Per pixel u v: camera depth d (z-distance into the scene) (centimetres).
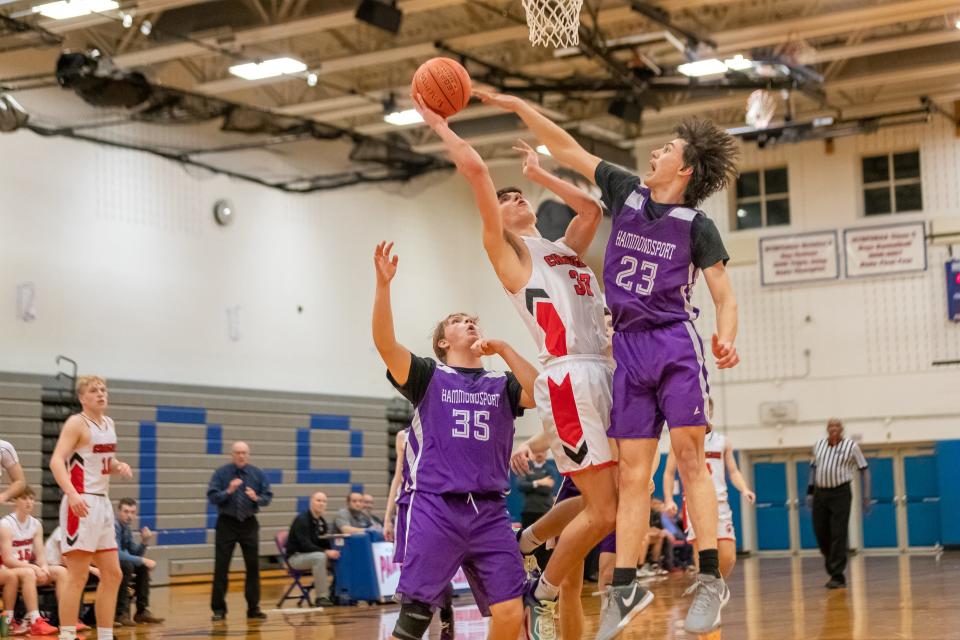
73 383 1588
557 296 505
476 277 2342
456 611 1162
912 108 1983
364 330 2097
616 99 1689
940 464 1994
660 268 481
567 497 570
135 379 1686
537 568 609
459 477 488
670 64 1739
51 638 974
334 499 1986
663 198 495
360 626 1018
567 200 546
